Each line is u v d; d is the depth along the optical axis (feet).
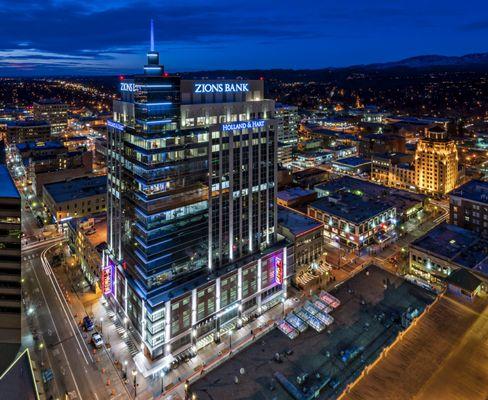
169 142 340.18
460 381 237.25
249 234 420.36
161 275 357.41
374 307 347.97
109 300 437.17
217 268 395.55
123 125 370.12
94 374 345.51
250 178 408.87
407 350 263.29
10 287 356.59
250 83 404.77
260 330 401.49
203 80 366.43
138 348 366.63
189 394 262.47
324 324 322.34
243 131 391.45
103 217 568.00
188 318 362.94
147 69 341.21
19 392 297.94
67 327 405.39
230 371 278.05
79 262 533.55
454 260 461.78
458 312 300.81
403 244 601.62
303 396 254.68
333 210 619.67
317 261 505.66
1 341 360.28
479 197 568.41
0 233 346.74
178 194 353.72
